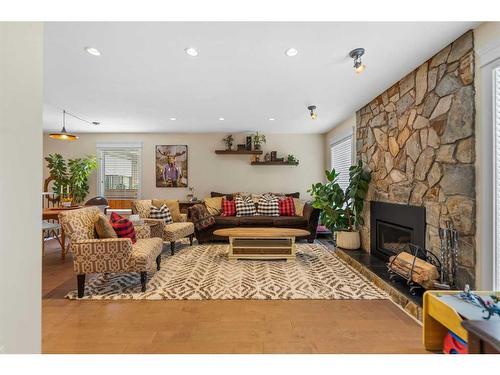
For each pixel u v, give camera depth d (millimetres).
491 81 1834
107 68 2596
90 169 5441
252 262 3473
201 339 1759
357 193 3770
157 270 3104
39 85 1244
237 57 2357
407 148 2811
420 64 2533
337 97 3488
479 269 1932
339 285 2680
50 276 2971
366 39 2061
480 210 1923
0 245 1026
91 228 2641
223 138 5855
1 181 1032
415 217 2656
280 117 4520
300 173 5918
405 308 2176
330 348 1662
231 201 5266
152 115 4379
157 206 4547
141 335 1804
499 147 1823
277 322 1979
